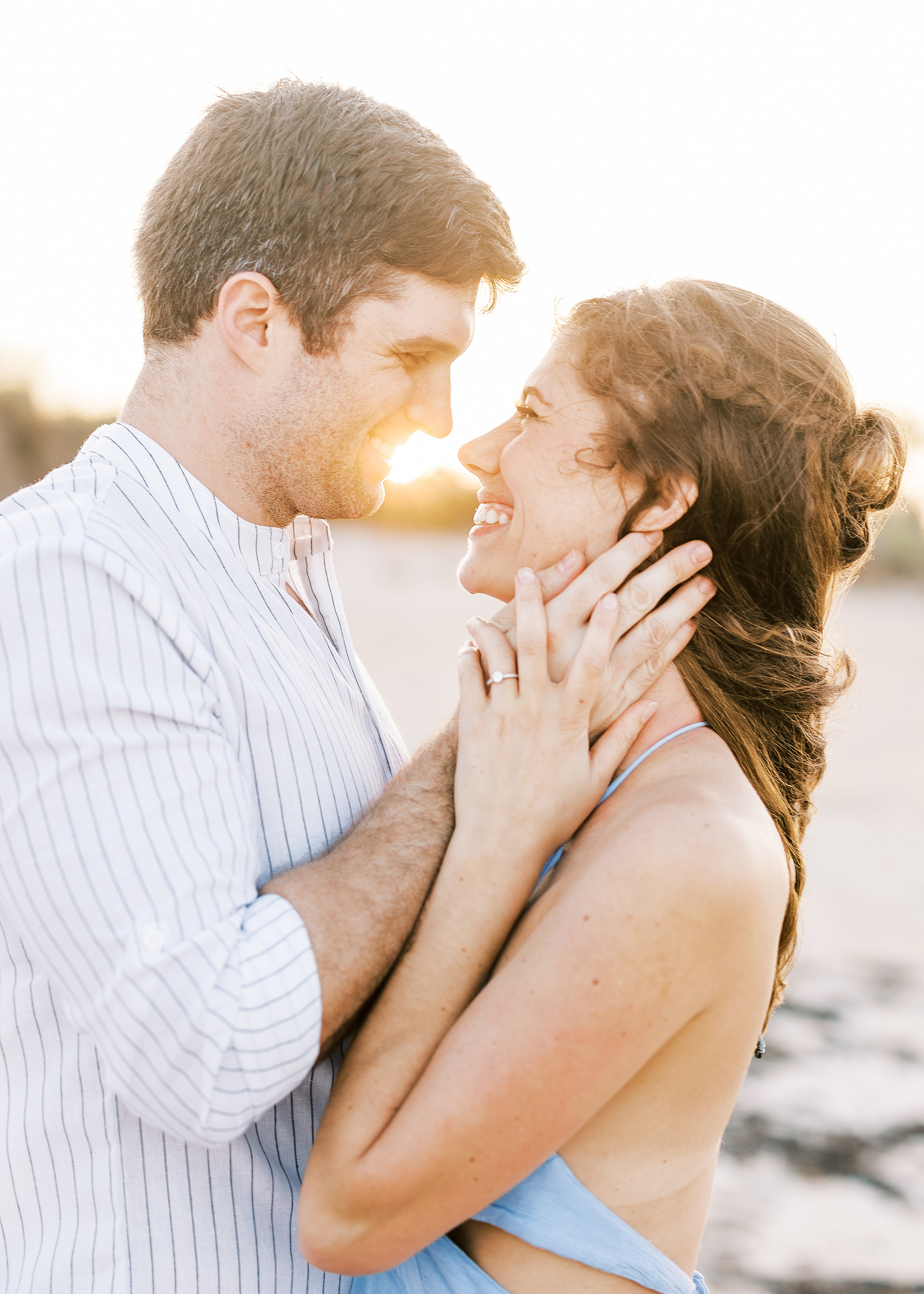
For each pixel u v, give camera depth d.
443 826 1.43
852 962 5.50
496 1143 1.19
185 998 1.17
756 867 1.23
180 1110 1.18
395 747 1.86
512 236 1.67
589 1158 1.30
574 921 1.20
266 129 1.56
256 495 1.65
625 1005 1.17
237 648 1.50
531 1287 1.32
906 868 7.39
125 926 1.20
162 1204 1.34
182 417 1.62
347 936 1.29
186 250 1.59
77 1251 1.32
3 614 1.27
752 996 1.25
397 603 30.86
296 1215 1.44
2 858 1.24
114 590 1.32
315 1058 1.26
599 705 1.46
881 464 1.62
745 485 1.50
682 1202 1.36
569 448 1.54
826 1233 3.20
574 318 1.58
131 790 1.23
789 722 1.59
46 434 36.34
